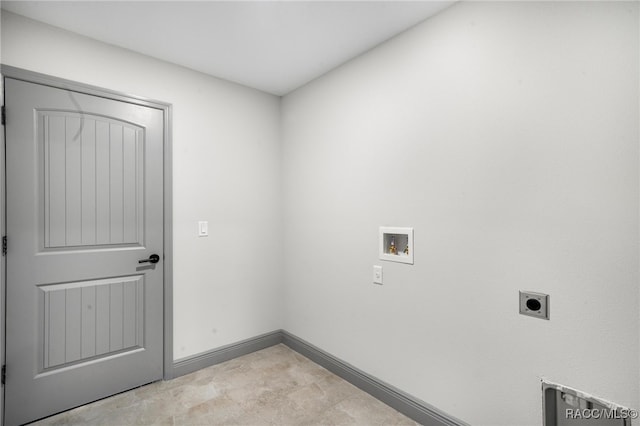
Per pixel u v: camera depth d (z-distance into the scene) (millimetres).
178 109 2316
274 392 2100
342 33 1927
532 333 1392
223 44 2053
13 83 1716
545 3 1343
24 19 1752
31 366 1778
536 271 1378
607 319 1204
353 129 2219
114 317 2047
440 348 1727
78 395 1918
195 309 2393
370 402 2000
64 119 1875
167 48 2096
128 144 2094
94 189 1972
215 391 2105
